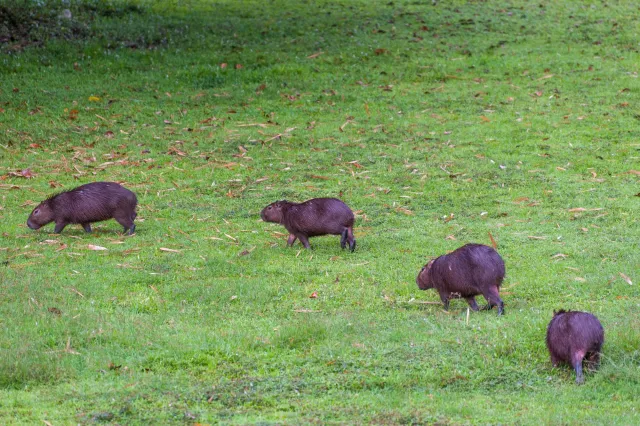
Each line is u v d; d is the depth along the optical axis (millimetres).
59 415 17000
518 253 28391
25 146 40312
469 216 32438
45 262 27594
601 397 18359
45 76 49719
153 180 36656
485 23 63344
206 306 24172
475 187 35625
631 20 64312
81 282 25656
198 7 66812
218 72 51188
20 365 19156
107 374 19391
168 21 61969
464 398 18281
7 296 24172
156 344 21047
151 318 22969
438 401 17953
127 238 30125
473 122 44031
